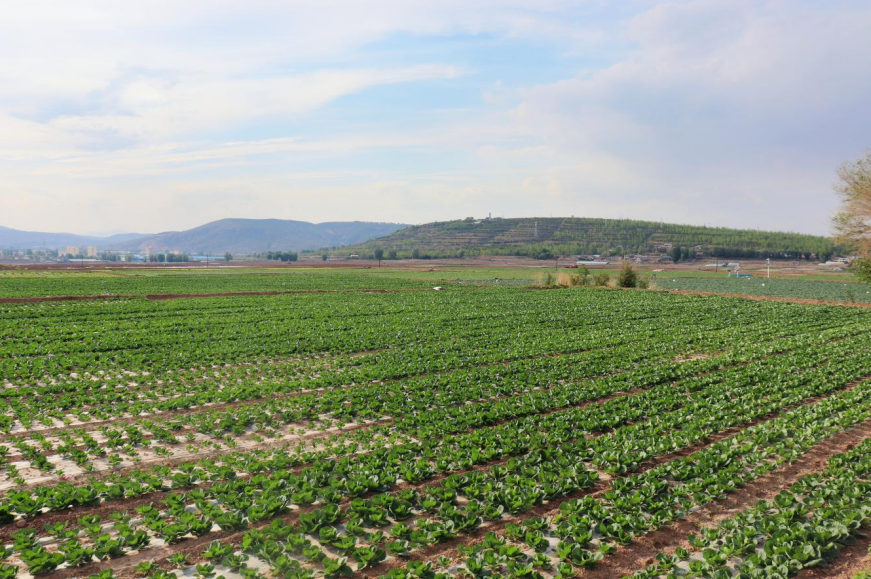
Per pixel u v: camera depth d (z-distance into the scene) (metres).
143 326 35.47
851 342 30.80
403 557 9.10
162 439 14.77
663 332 34.50
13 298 51.81
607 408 17.11
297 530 9.69
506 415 16.83
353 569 8.72
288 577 8.16
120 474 12.40
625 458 12.73
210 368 23.92
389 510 10.46
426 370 23.55
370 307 47.00
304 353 27.36
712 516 10.55
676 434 14.70
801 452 13.43
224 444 14.55
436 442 14.03
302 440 14.91
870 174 52.44
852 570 8.71
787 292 78.88
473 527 9.92
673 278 116.62
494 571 8.61
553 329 35.56
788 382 20.86
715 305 50.38
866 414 16.55
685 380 21.36
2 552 8.79
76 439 14.48
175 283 78.69
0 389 19.67
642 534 9.87
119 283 77.19
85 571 8.58
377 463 12.44
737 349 28.53
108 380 21.05
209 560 8.85
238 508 10.34
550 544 9.44
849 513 9.91
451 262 199.00
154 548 9.27
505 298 56.06
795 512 10.15
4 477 12.13
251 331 33.47
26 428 15.54
